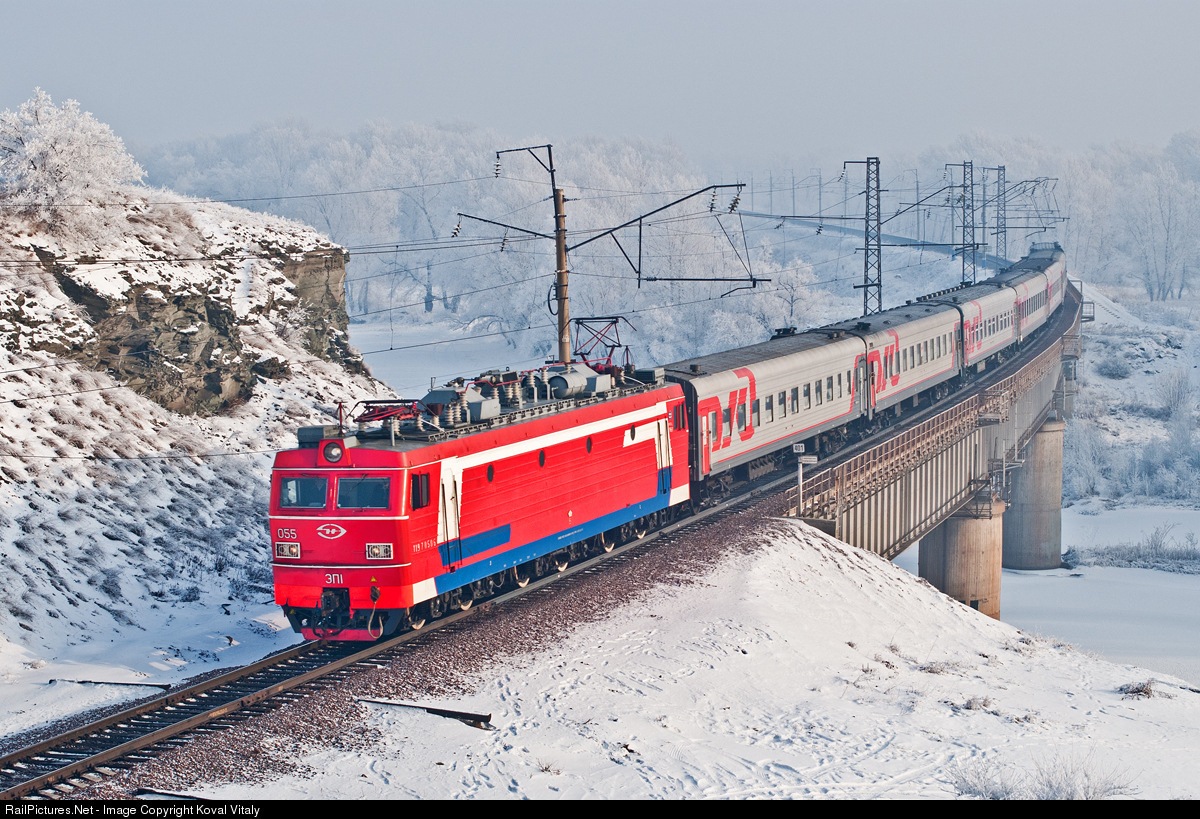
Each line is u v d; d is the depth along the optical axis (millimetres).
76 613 24078
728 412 32844
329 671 18969
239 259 42188
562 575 25859
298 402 39438
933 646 28125
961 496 48094
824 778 16875
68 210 34031
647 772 16172
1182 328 122625
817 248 187000
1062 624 49781
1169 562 62531
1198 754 21047
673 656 21203
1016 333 65938
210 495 31562
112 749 15195
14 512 26156
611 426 26812
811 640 24344
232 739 15875
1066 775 17797
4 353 30562
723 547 28859
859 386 42469
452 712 17250
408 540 19797
